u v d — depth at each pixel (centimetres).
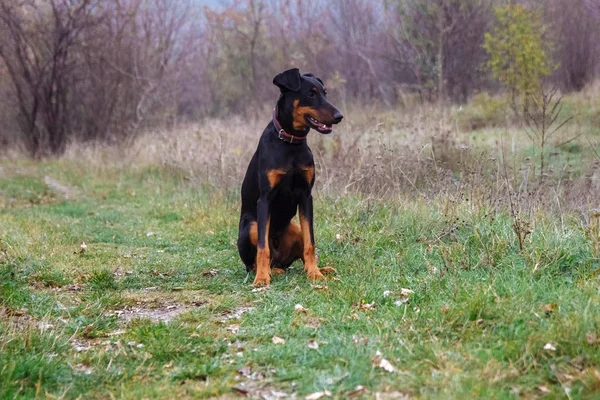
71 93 2278
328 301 507
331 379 357
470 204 704
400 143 1095
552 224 612
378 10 2594
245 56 2853
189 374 381
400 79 2375
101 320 495
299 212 611
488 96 1884
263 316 487
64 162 1847
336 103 2012
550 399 323
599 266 507
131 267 690
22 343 422
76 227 948
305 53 2508
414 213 730
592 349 362
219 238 830
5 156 2298
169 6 2600
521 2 2128
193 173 1267
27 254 705
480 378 346
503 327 409
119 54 2247
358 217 781
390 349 393
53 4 2127
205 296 571
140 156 1602
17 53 2173
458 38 2198
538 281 483
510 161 1052
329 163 1010
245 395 354
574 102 1738
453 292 477
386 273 572
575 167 1029
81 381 378
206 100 2875
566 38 2117
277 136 595
